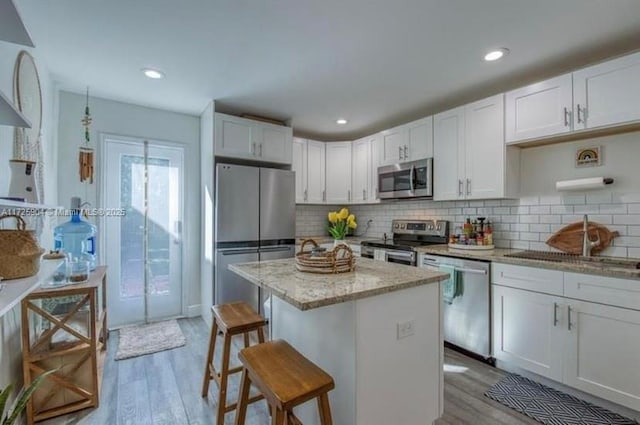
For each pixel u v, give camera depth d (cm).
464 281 258
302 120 378
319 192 420
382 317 146
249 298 323
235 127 330
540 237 266
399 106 329
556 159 258
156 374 235
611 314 183
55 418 185
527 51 218
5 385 168
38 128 220
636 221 218
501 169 263
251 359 136
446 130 307
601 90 208
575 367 197
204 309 346
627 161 222
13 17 105
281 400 109
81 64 241
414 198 337
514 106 255
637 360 174
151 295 344
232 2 170
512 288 229
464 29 193
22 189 159
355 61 235
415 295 160
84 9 175
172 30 196
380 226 427
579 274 195
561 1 166
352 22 187
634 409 175
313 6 173
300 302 118
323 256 173
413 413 158
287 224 351
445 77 260
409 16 181
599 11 174
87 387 199
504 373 234
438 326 170
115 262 324
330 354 153
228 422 183
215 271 312
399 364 152
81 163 298
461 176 293
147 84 278
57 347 192
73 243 232
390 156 367
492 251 270
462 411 191
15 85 179
